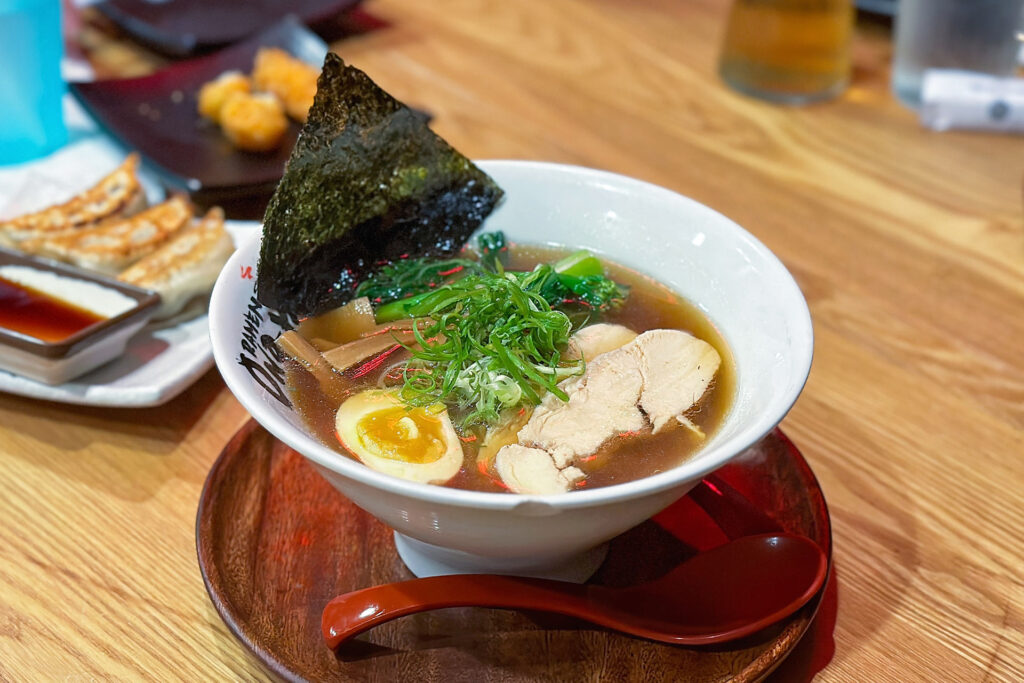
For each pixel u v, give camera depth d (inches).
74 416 19.2
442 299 16.3
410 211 17.7
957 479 18.1
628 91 31.4
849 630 15.3
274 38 33.5
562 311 17.6
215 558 15.1
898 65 30.7
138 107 30.0
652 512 13.5
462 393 15.5
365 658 14.0
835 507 17.5
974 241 24.8
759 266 16.0
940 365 20.8
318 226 16.4
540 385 16.0
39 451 18.4
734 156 28.1
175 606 15.5
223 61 32.7
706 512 16.4
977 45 29.2
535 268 17.8
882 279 23.3
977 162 28.2
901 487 17.9
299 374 15.6
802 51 30.0
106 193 25.4
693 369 16.1
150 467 18.1
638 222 18.0
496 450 14.9
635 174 27.0
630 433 15.3
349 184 16.6
